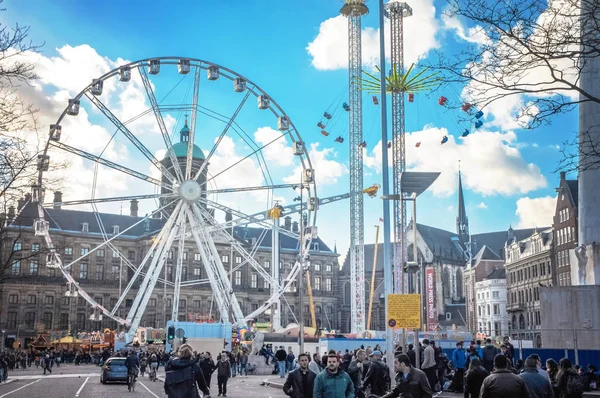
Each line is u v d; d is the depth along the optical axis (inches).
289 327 3735.2
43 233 3393.2
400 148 3703.3
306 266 3651.6
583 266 1622.8
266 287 7760.8
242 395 1713.8
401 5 3710.6
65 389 1940.2
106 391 1850.4
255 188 3624.5
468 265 7844.5
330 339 2598.4
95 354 4758.9
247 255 3946.9
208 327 3176.7
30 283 6456.7
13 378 2669.8
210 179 3634.4
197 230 3695.9
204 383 677.9
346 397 611.5
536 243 5561.0
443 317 7839.6
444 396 1256.8
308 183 3644.2
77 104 3302.2
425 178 1343.5
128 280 7081.7
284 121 3624.5
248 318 3826.3
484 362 1197.1
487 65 733.9
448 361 1743.4
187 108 3508.9
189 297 7199.8
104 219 7224.4
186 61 3464.6
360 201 4426.7
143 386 2111.2
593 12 712.4
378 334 3750.0
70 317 6673.2
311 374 687.1
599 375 1357.0
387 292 1348.4
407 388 667.4
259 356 3184.1
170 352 2849.4
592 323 1551.4
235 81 3540.8
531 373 651.5
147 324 6998.0
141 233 7357.3
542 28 711.7
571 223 4724.4
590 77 1576.0
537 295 5497.1
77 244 6879.9
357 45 4473.4
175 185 3599.9
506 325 6643.7
